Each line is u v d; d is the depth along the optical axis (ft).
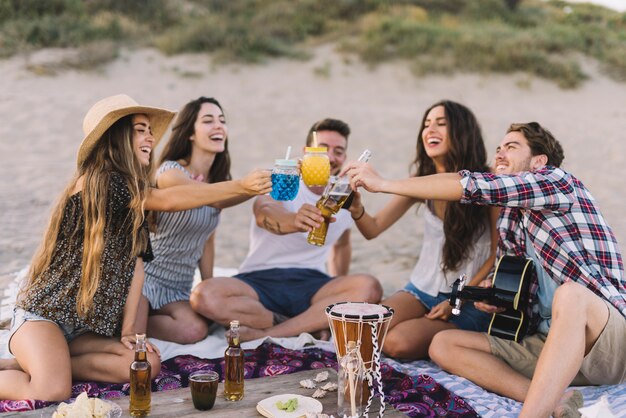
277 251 15.58
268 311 14.80
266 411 9.41
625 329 10.89
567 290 10.51
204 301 14.29
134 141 12.30
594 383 11.68
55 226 11.89
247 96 50.21
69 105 45.16
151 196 12.43
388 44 59.82
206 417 9.39
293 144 39.99
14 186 29.63
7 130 39.52
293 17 66.39
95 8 65.51
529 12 78.23
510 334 12.14
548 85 54.49
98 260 11.64
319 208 13.47
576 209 11.66
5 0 60.39
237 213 28.66
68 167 33.24
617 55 59.62
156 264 14.73
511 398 11.85
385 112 47.98
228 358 9.94
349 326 9.61
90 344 12.11
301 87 52.75
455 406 11.19
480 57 56.59
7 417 9.37
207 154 15.31
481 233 14.32
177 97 48.83
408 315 14.52
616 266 11.64
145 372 9.40
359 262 22.39
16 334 11.48
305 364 12.88
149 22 63.82
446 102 14.71
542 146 12.58
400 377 12.46
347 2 69.46
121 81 51.49
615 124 45.88
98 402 8.97
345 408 9.48
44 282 11.84
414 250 23.79
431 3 74.54
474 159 14.58
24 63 52.42
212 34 59.21
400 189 11.62
